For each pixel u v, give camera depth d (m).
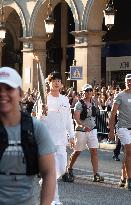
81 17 29.52
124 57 34.09
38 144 4.12
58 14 38.34
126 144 11.65
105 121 22.03
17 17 40.94
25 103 23.80
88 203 10.17
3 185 4.06
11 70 4.08
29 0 33.41
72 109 22.48
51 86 9.90
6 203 4.05
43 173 4.16
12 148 4.04
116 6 34.47
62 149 9.71
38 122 4.16
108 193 11.32
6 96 4.04
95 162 12.88
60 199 10.55
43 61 33.59
